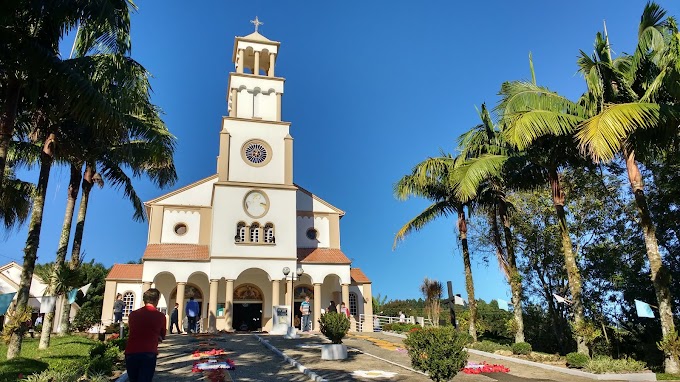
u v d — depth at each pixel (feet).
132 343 24.54
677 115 42.19
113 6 40.40
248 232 104.17
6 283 121.08
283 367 45.98
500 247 72.08
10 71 39.40
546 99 51.37
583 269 94.32
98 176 75.10
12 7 36.17
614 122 41.27
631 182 49.55
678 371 45.39
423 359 33.24
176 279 98.12
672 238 80.89
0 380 34.27
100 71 42.73
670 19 42.68
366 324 108.88
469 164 56.29
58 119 48.06
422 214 78.02
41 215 49.44
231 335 82.17
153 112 61.82
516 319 64.95
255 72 120.57
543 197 95.81
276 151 112.47
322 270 107.34
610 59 49.83
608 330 95.20
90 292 160.56
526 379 43.91
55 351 51.37
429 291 114.83
